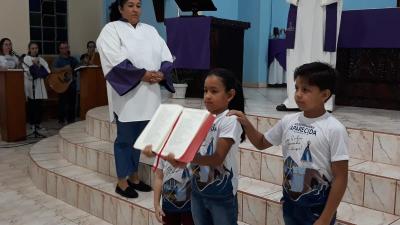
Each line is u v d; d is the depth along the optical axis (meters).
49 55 8.73
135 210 3.20
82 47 9.02
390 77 4.61
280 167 3.09
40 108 7.11
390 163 2.98
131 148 3.34
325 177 1.73
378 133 3.03
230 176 1.96
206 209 2.03
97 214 3.59
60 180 3.98
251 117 3.86
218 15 7.33
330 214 1.67
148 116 3.23
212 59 5.37
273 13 7.79
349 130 3.18
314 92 1.70
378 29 4.39
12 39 7.58
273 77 7.71
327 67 1.73
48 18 8.84
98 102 7.49
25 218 3.57
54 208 3.80
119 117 3.25
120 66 3.09
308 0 4.12
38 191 4.25
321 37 4.13
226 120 1.90
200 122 1.61
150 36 3.30
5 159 5.43
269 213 2.75
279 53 7.60
